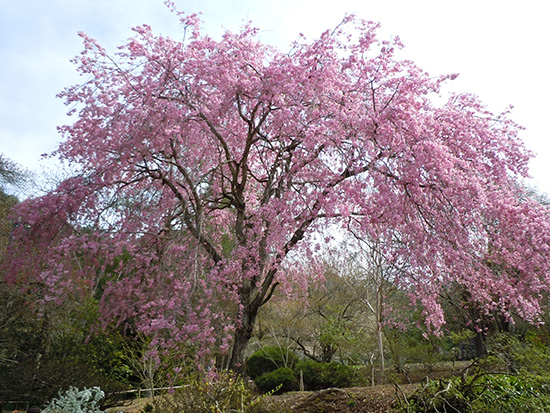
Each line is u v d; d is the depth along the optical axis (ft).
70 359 28.60
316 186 25.53
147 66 26.40
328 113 25.22
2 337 27.66
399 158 23.88
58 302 29.32
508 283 26.71
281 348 46.80
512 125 27.68
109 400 24.50
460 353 48.01
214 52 27.30
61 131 26.50
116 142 25.61
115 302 26.09
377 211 23.54
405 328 36.37
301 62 26.45
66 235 24.82
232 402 17.75
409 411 18.42
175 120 24.82
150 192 28.45
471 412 17.54
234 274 27.07
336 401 22.84
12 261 24.64
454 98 28.91
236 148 31.60
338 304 52.39
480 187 23.67
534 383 19.13
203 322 23.94
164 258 26.17
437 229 24.26
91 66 26.43
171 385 24.70
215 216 35.17
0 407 22.26
